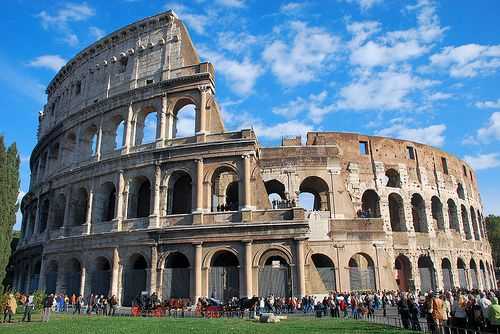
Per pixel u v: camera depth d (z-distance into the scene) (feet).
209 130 182.29
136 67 207.72
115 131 211.20
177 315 144.25
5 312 121.49
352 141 232.32
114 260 176.86
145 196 196.75
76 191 208.85
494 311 71.77
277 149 203.31
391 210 247.09
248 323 111.34
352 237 192.13
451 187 262.06
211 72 191.42
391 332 89.76
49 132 245.86
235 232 162.40
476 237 282.97
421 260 240.73
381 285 186.80
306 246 162.20
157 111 193.36
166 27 206.90
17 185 148.25
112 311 154.71
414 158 247.29
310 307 147.64
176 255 179.93
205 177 173.99
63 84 255.29
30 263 228.63
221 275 160.86
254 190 169.37
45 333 87.10
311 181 209.36
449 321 87.45
